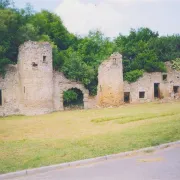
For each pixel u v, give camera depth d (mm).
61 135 19438
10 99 33094
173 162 12586
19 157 13805
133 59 41562
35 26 41250
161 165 12250
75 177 11242
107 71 35750
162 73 39969
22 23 36844
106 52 42625
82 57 40312
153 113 26359
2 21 32188
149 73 39281
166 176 10922
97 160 13289
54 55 36219
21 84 32938
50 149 15180
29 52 32375
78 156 13586
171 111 27078
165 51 44156
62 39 44094
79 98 37812
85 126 22703
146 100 38906
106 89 35750
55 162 12836
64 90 35812
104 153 13969
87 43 42750
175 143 15531
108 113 29406
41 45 33000
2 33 32844
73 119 26891
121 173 11469
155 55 40375
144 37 50156
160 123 20625
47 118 28797
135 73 38281
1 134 20984
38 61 32750
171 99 39938
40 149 15266
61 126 23375
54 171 12086
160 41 44344
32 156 13875
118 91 36125
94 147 15102
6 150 15375
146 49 42438
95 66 38750
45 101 33094
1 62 32406
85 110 34156
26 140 18141
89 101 37000
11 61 34125
